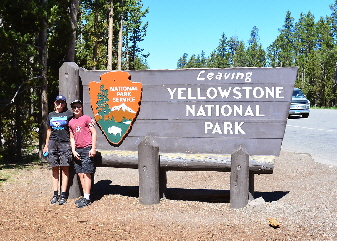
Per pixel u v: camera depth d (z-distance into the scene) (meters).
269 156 5.52
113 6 34.78
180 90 5.84
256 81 5.58
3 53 11.62
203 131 5.77
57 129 5.77
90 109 6.23
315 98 71.38
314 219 4.65
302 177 7.43
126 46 64.88
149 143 5.71
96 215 5.14
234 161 5.46
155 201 5.74
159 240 4.10
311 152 10.46
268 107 5.55
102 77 6.11
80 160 5.78
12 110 11.58
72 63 6.24
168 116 5.89
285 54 92.19
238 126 5.64
